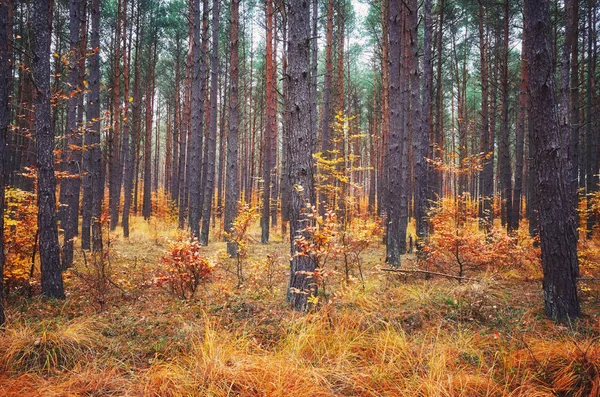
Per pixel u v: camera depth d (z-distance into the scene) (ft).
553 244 16.70
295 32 18.13
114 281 24.36
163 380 11.21
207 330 13.47
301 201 18.31
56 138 24.73
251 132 101.91
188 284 20.59
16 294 20.39
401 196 40.29
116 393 10.93
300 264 18.43
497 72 60.95
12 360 11.96
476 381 11.42
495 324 16.43
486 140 50.47
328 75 51.65
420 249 31.24
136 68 71.05
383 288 21.97
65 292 21.56
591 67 53.36
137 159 92.94
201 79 50.24
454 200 31.01
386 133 57.41
